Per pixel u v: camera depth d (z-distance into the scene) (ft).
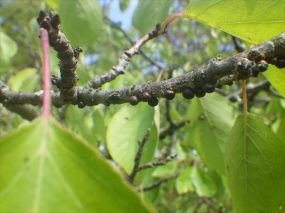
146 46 1.27
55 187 0.18
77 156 0.19
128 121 0.43
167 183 0.90
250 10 0.32
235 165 0.37
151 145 0.44
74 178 0.18
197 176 0.74
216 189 0.74
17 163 0.18
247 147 0.37
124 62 0.44
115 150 0.42
